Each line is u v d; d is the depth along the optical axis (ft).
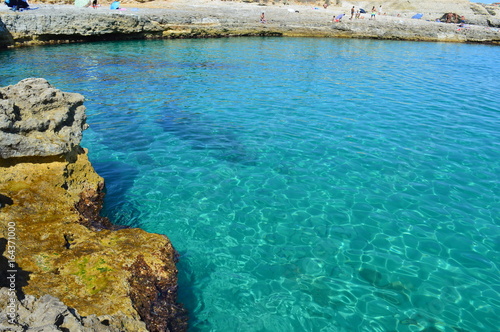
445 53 127.03
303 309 19.35
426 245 24.52
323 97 59.26
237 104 53.93
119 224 25.59
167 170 33.68
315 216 27.32
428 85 72.02
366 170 34.40
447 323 18.78
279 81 69.77
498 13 237.04
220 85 65.10
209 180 32.09
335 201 29.27
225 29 141.38
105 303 15.46
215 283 20.92
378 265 22.63
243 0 193.88
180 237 24.68
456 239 25.17
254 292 20.38
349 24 160.66
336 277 21.61
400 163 35.99
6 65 74.64
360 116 50.14
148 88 61.52
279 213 27.61
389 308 19.57
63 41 110.63
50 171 24.91
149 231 25.12
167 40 126.62
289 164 35.32
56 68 74.08
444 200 29.76
